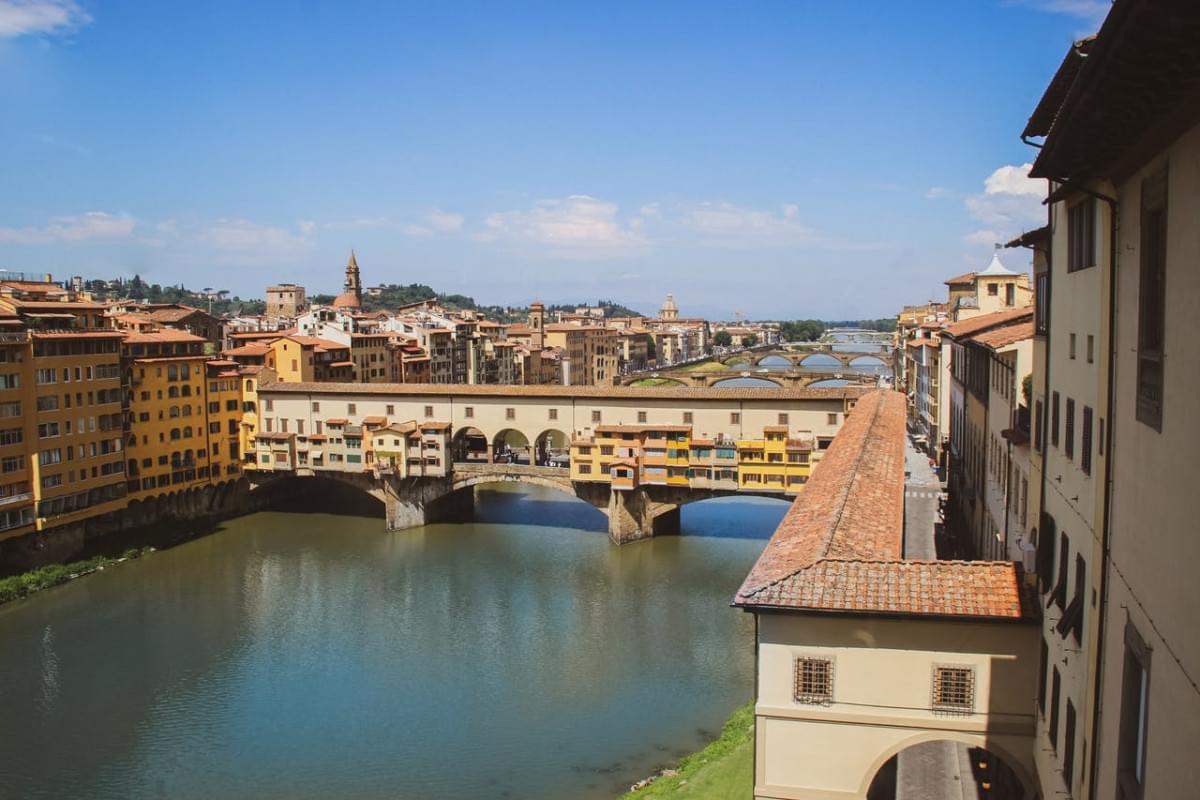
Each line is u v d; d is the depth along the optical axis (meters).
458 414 118.19
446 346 196.38
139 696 64.56
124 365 107.25
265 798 51.00
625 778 52.69
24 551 92.81
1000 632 29.34
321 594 88.44
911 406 164.25
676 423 109.38
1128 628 18.12
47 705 63.09
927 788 41.25
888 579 30.97
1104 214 21.25
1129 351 18.70
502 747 56.66
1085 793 21.70
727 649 73.50
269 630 78.12
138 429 109.06
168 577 94.56
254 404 125.50
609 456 108.88
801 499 45.47
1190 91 13.12
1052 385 29.05
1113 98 14.88
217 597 87.56
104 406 102.12
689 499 108.44
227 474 122.81
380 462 116.19
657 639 75.81
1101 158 18.97
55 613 82.75
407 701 63.53
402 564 99.31
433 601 86.19
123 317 133.38
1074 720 23.70
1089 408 23.02
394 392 120.25
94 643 75.00
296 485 136.88
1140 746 17.30
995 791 40.28
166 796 51.38
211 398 120.75
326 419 122.75
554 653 72.69
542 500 135.12
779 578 31.58
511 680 67.25
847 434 65.50
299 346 140.25
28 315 95.31
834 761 30.55
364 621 80.50
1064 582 25.86
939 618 29.36
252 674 68.50
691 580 92.81
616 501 107.25
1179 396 14.79
